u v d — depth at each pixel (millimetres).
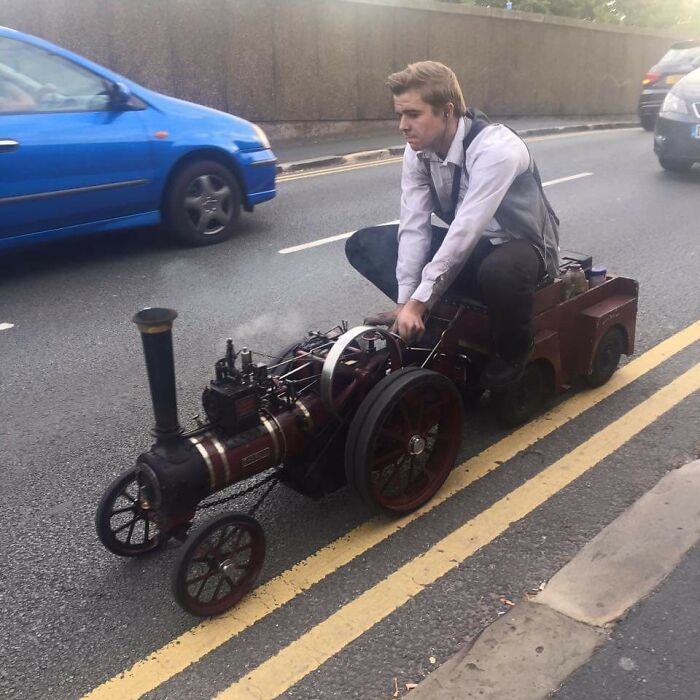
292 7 11711
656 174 9281
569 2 20641
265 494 2676
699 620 2242
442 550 2646
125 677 2186
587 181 8922
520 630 2248
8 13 9219
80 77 5680
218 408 2426
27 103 5391
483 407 3625
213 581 2527
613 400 3648
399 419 2732
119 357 4316
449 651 2215
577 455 3193
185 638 2320
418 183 3123
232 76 11352
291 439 2549
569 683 2051
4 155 5176
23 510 2971
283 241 6535
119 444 3420
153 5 10266
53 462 3287
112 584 2568
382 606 2404
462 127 2865
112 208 5863
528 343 2955
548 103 17094
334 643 2268
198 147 6219
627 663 2105
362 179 9336
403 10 13203
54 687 2160
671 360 4051
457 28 14273
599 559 2537
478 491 2977
